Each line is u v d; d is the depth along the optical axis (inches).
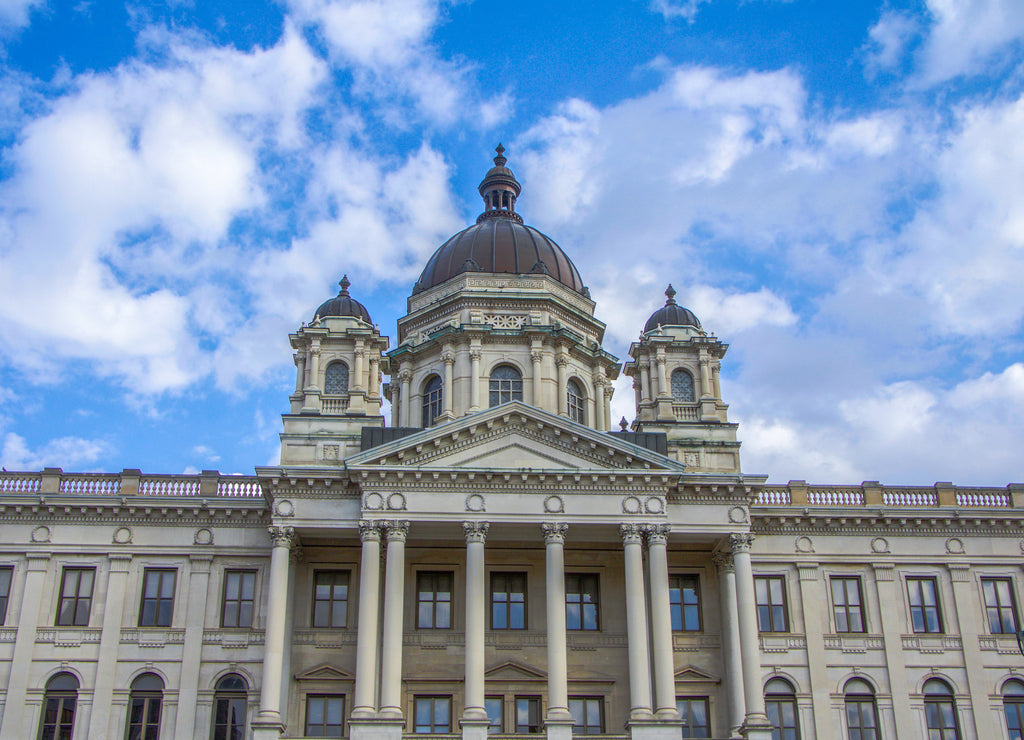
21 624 2113.7
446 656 2133.4
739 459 2288.4
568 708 2027.6
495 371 2571.4
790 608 2230.6
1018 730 2181.3
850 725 2156.7
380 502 2018.9
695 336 2539.4
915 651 2212.1
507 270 2765.7
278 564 2014.0
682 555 2250.2
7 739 2030.0
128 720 2073.1
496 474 2032.5
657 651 1962.4
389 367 2699.3
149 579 2181.3
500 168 3080.7
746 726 1941.4
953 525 2303.2
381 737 1855.3
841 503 2325.3
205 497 2235.5
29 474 2247.8
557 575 1988.2
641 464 2073.1
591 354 2672.2
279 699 1943.9
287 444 2194.9
